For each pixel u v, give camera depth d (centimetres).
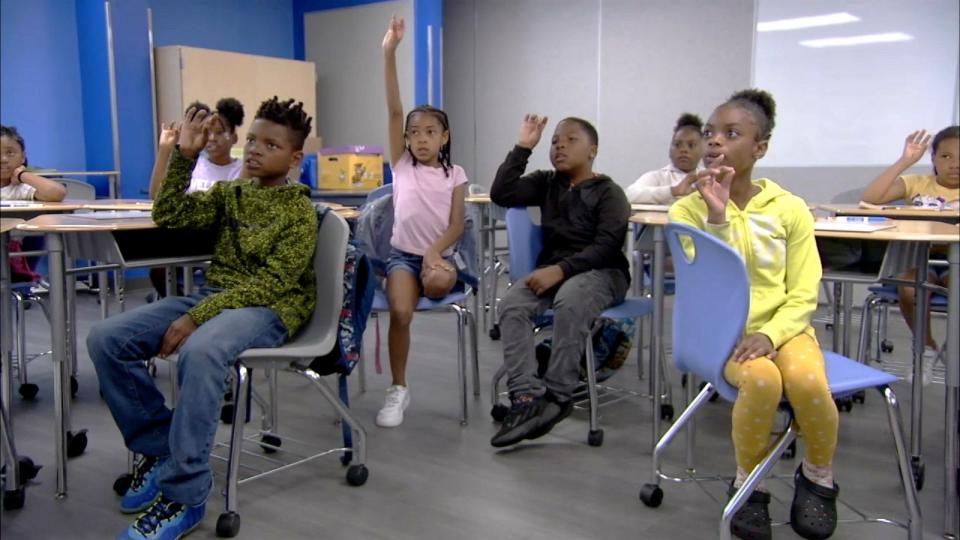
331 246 205
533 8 636
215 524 193
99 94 543
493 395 283
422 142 282
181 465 177
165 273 306
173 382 237
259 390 309
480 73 673
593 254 260
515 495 214
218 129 327
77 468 228
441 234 279
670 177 380
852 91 507
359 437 218
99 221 206
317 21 683
